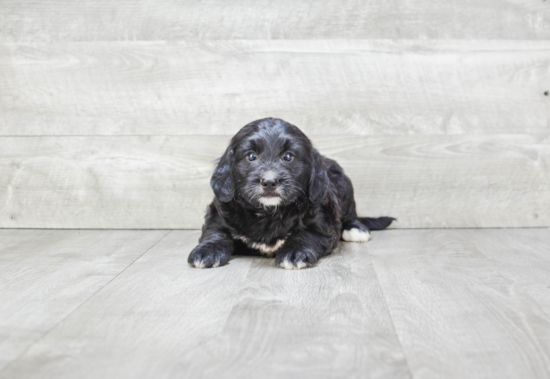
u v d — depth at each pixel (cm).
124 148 92
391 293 57
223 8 90
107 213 93
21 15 91
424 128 92
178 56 91
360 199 93
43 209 93
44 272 66
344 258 72
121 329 48
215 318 50
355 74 91
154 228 93
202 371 41
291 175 68
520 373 41
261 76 91
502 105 91
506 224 93
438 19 90
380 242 82
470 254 73
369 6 90
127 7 90
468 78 91
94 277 63
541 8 91
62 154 92
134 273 65
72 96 92
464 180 92
